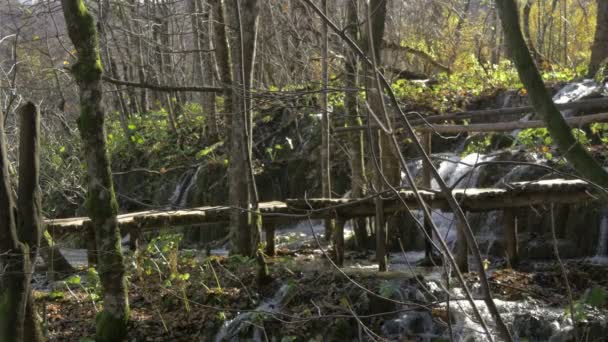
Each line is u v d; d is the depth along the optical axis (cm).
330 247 1218
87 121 776
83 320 904
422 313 825
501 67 1856
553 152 1230
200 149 1914
